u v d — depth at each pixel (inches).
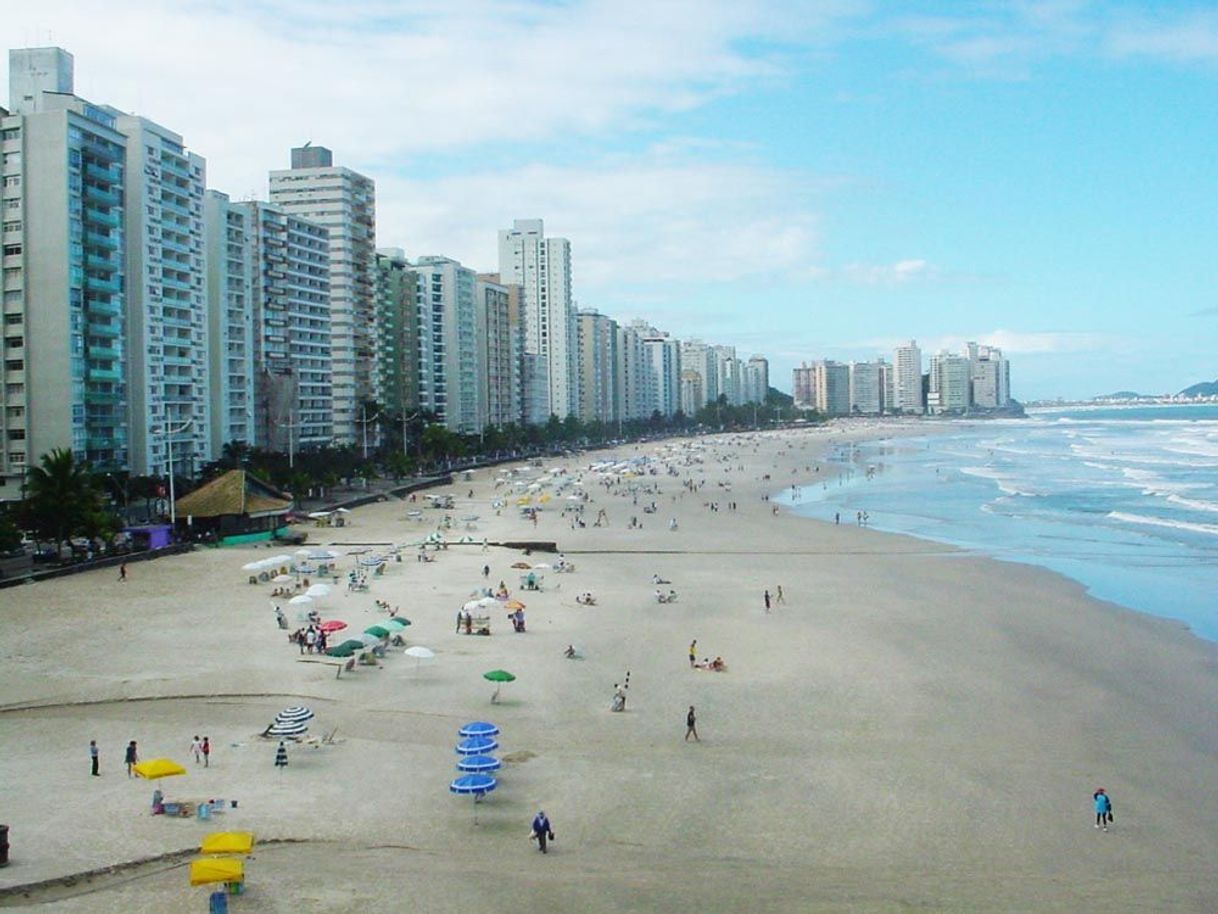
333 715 1866.4
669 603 2967.5
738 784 1557.6
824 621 2741.1
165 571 3430.1
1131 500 5802.2
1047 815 1471.5
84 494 3540.8
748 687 2094.0
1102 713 1974.7
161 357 5334.6
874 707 1973.4
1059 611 2906.0
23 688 2009.1
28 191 4537.4
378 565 3476.9
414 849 1295.5
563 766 1617.9
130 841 1282.0
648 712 1920.5
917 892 1179.9
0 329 4574.3
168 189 5374.0
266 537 4288.9
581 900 1127.6
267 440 6919.3
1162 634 2637.8
